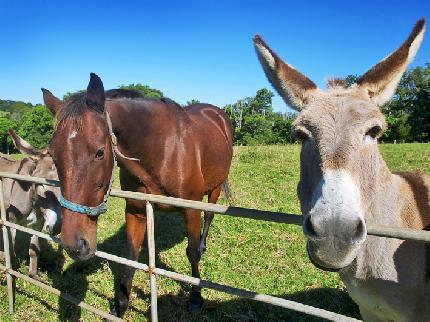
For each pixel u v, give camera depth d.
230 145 5.53
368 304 2.31
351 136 1.81
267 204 7.66
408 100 35.59
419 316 2.19
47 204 4.30
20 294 4.29
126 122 3.23
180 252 5.36
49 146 2.69
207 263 4.93
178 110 4.08
